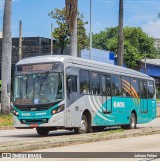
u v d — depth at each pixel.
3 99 33.84
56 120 21.42
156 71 105.25
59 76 21.59
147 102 30.95
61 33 70.38
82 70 23.14
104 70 25.38
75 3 35.59
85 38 70.44
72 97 22.09
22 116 22.00
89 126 23.58
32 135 23.56
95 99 24.12
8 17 34.38
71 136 19.30
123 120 27.23
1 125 31.00
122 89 27.33
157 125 34.22
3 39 34.38
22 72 22.31
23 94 22.12
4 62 34.16
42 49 77.69
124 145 16.67
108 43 113.44
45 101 21.59
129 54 99.88
